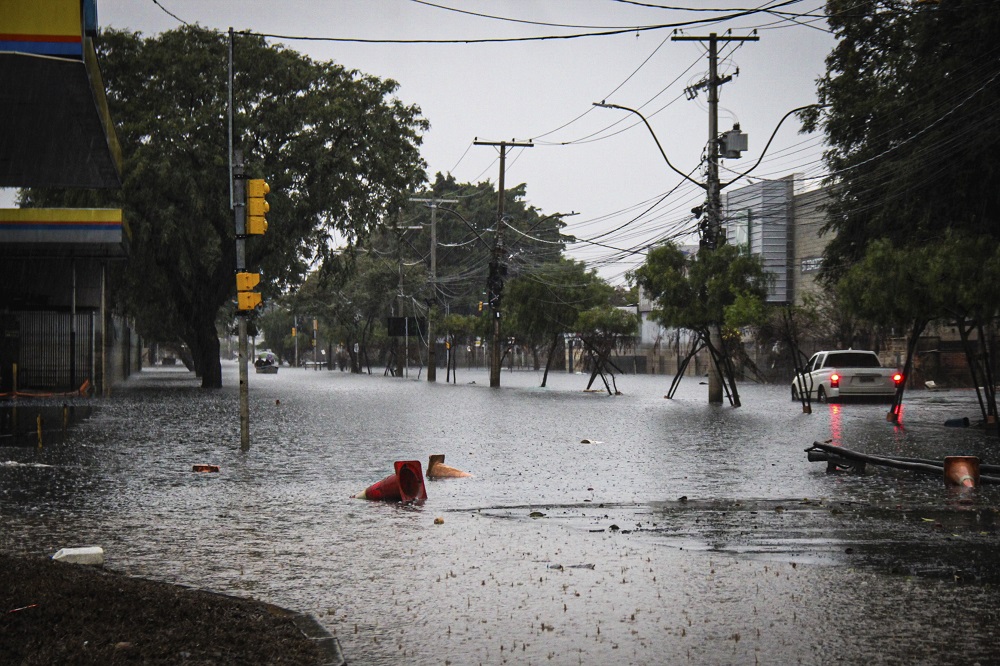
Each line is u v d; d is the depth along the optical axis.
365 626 6.14
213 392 43.34
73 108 17.83
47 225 33.72
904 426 22.30
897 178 29.19
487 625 6.15
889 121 31.62
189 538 9.05
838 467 14.12
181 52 43.72
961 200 28.83
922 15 28.06
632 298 84.12
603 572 7.59
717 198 33.16
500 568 7.77
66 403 32.78
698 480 13.17
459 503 11.24
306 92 45.09
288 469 14.50
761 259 33.44
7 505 11.00
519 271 60.16
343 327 95.81
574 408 30.89
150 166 40.50
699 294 32.72
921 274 21.05
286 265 48.19
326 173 44.41
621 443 18.59
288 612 6.33
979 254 20.31
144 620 5.69
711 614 6.35
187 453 16.75
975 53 26.86
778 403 33.66
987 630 5.94
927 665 5.30
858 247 34.00
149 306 57.22
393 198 46.62
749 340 59.06
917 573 7.49
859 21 33.72
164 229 41.00
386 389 48.66
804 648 5.61
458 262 98.19
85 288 38.50
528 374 78.44
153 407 31.05
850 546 8.56
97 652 5.11
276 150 44.59
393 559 8.12
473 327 68.94
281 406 32.00
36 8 14.60
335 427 22.78
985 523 9.71
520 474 13.89
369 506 11.03
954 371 44.31
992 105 25.91
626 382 58.44
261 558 8.16
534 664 5.40
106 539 8.98
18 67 15.24
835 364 33.59
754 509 10.72
